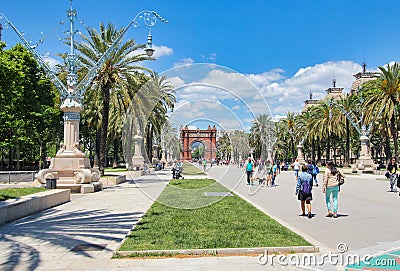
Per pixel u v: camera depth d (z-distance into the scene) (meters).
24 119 31.34
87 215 10.25
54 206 12.12
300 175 10.38
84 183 16.92
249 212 10.87
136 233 7.74
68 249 6.59
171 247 6.48
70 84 18.78
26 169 43.78
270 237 7.31
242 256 6.19
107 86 22.33
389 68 35.28
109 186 20.14
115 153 44.34
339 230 8.31
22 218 9.80
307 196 10.19
